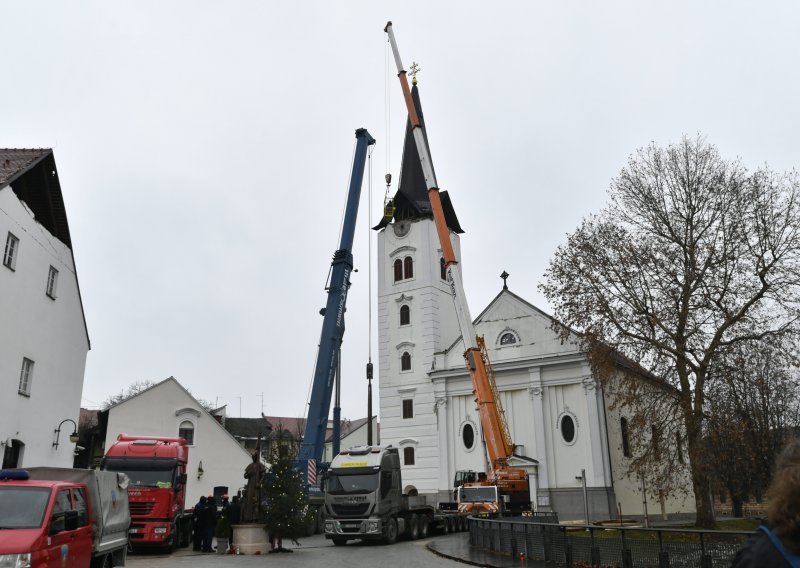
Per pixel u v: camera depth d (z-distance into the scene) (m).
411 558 20.86
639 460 29.06
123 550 14.84
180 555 21.77
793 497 3.13
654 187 31.56
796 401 36.62
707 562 13.39
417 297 54.59
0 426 23.22
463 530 35.31
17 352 24.36
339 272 36.56
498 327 48.03
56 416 28.33
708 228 30.16
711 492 31.44
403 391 52.72
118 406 47.78
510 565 18.09
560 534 17.61
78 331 30.70
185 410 49.06
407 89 42.91
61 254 28.38
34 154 26.06
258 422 87.38
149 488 22.23
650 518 44.84
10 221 23.45
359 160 40.25
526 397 46.03
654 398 29.16
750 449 26.41
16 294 24.17
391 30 44.72
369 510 26.33
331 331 35.22
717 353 27.64
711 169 30.97
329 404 34.53
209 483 48.28
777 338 27.80
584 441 43.06
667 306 29.09
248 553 22.25
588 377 43.41
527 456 44.72
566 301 31.94
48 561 10.11
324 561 19.84
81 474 12.95
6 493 10.69
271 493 23.09
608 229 31.75
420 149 40.88
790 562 3.06
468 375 48.75
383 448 28.45
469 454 47.53
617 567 15.45
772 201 29.36
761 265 28.95
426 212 56.72
